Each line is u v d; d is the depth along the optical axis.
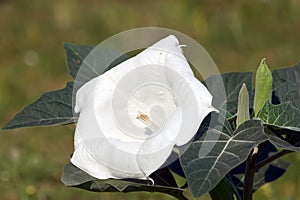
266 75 1.12
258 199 1.84
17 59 3.70
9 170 2.16
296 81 1.21
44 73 3.44
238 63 3.45
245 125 1.05
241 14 4.18
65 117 1.13
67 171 1.08
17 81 3.32
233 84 1.18
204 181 0.98
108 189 1.06
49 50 3.81
